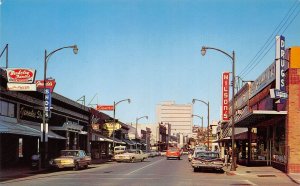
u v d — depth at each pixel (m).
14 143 35.47
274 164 35.44
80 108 55.59
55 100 45.62
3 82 33.06
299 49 29.89
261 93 38.94
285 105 30.50
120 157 51.78
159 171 32.06
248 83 46.56
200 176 27.45
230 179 25.34
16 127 32.25
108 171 31.81
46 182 21.72
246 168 35.34
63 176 26.23
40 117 41.09
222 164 32.31
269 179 25.61
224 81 57.19
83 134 57.44
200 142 116.75
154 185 20.41
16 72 32.72
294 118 29.66
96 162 51.19
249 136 41.84
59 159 32.72
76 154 34.19
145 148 125.62
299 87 29.75
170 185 20.50
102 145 71.12
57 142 47.12
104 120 68.19
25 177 25.39
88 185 20.14
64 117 49.72
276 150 34.75
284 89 29.66
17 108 35.91
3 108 33.56
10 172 29.25
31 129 35.25
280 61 29.61
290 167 29.59
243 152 48.84
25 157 37.84
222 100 57.25
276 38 29.89
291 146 29.64
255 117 33.50
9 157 34.47
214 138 94.88
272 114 30.70
